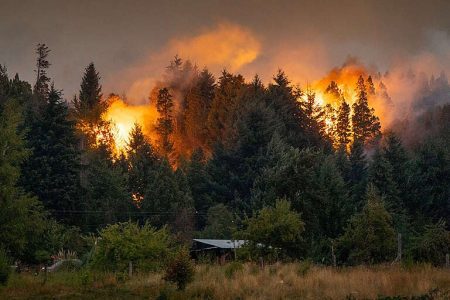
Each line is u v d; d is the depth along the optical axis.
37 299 20.11
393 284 19.58
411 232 54.78
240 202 68.81
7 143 40.66
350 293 18.08
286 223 35.12
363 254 33.00
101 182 65.06
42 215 43.03
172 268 21.30
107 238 30.91
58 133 62.19
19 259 42.66
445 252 31.83
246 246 34.97
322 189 54.34
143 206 64.94
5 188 38.94
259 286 20.97
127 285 23.20
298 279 21.67
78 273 26.97
